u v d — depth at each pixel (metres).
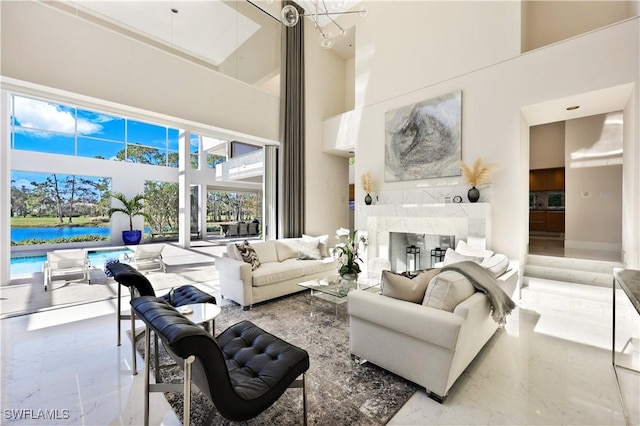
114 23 4.50
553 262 4.13
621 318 3.14
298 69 6.07
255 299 3.64
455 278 2.07
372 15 5.58
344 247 3.75
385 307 2.03
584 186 5.25
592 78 3.32
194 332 1.15
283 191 5.82
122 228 9.19
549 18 4.62
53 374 2.13
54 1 3.83
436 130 4.62
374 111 5.55
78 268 4.57
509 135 3.93
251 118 5.36
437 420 1.66
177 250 8.18
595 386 1.99
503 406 1.78
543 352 2.48
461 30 4.39
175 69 4.32
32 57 3.16
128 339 2.71
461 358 1.91
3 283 4.36
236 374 1.54
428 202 4.69
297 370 1.57
